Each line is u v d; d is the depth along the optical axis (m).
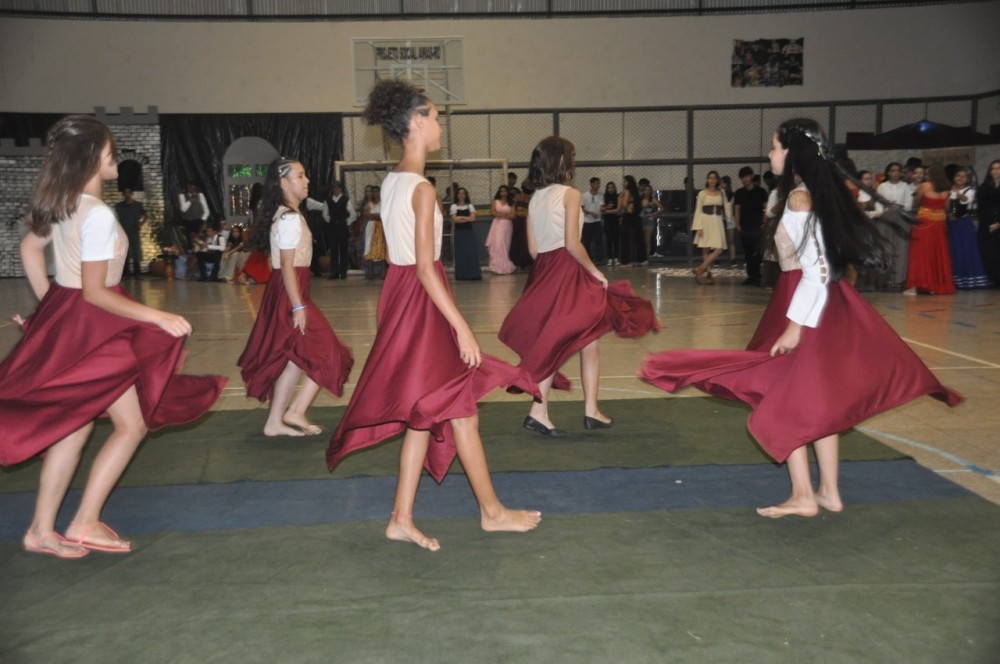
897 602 2.85
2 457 3.05
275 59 18.73
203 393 3.64
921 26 18.83
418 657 2.55
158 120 17.62
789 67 18.95
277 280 4.88
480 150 19.11
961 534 3.41
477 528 3.57
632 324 5.14
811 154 3.40
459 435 3.44
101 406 3.16
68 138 3.14
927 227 11.30
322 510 3.79
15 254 17.66
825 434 3.39
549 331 4.75
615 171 19.17
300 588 3.02
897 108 18.84
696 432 4.95
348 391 6.24
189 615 2.84
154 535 3.53
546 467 4.35
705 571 3.11
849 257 3.32
